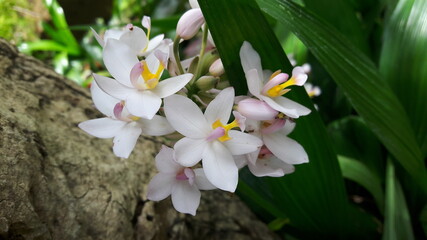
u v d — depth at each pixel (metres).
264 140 0.18
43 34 0.63
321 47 0.23
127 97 0.16
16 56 0.28
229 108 0.17
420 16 0.27
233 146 0.17
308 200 0.27
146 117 0.16
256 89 0.17
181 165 0.18
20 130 0.22
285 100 0.18
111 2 0.66
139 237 0.24
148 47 0.19
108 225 0.22
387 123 0.25
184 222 0.27
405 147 0.26
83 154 0.24
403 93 0.28
